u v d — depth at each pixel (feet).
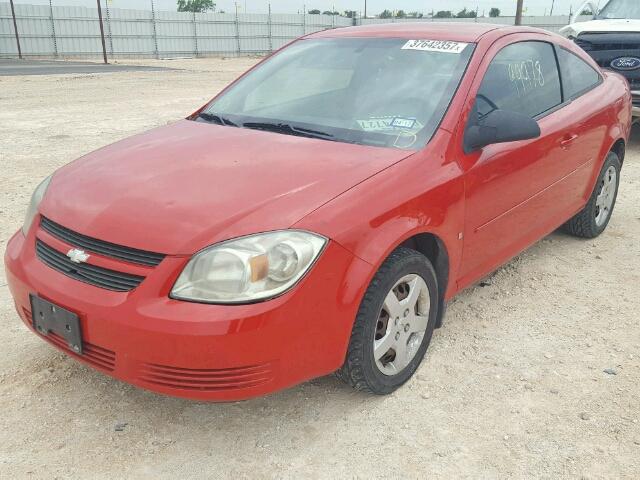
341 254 8.17
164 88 54.19
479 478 8.16
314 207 8.25
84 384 9.91
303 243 7.88
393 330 9.43
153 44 133.90
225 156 9.74
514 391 10.04
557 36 15.07
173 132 11.43
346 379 9.18
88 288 8.09
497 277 14.44
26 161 24.76
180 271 7.69
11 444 8.54
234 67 93.25
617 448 8.78
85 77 65.98
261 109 11.94
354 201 8.54
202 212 8.13
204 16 139.03
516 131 10.29
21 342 11.09
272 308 7.61
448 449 8.69
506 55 12.26
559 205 14.16
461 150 10.36
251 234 7.81
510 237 12.30
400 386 9.99
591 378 10.46
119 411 9.30
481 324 12.20
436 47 11.78
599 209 16.83
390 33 12.66
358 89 11.43
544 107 13.34
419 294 9.85
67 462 8.25
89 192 9.09
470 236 10.77
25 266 8.95
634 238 17.21
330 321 8.18
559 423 9.29
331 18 156.66
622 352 11.33
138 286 7.77
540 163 12.55
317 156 9.65
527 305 13.08
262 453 8.54
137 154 10.21
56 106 40.83
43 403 9.42
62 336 8.39
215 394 7.71
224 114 12.20
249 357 7.61
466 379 10.32
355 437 8.89
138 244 7.90
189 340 7.41
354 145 10.18
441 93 10.82
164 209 8.28
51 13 120.98
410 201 9.13
